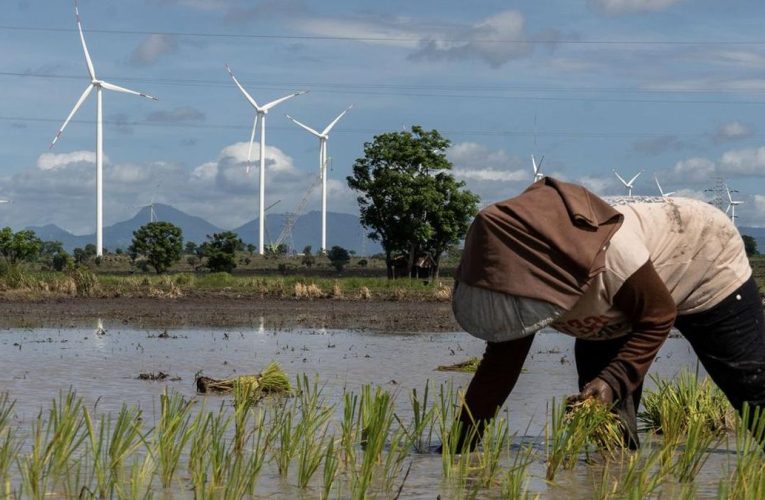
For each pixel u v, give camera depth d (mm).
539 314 8133
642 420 10836
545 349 23672
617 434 8750
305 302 45781
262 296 48688
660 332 8422
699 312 8984
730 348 8977
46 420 10469
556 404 12742
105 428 9906
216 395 13289
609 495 7184
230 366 17984
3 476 7465
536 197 8398
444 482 7730
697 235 8859
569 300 8109
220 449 8055
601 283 8273
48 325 29578
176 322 32156
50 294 44594
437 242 85688
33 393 13180
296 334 27656
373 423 8156
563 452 7906
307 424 8547
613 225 8344
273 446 8836
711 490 7609
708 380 11219
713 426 10539
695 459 8852
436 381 15625
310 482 7656
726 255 8930
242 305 42719
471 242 8445
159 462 8039
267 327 30484
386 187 82500
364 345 23875
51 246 112125
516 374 8680
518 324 8211
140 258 102125
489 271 8258
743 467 7293
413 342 25125
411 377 16250
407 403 12539
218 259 84938
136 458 7715
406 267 86125
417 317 37094
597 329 8656
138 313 36312
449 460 8000
